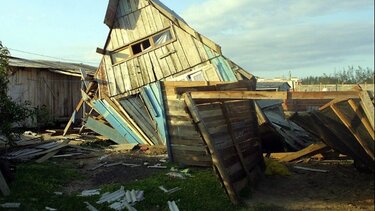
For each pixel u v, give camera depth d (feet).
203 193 27.86
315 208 25.46
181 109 36.86
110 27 54.03
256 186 30.83
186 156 37.47
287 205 26.14
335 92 22.44
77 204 25.58
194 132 36.45
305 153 38.86
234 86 33.81
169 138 38.37
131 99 53.11
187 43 51.06
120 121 53.72
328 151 39.24
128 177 33.88
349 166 36.65
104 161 41.57
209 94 25.45
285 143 46.06
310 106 36.50
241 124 32.63
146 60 52.65
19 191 28.09
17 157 40.29
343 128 26.91
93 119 56.70
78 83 81.25
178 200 26.35
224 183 26.22
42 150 44.06
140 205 25.63
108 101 53.98
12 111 33.06
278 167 34.76
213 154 25.73
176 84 36.73
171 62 51.55
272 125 43.91
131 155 44.86
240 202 26.20
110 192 28.45
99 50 53.78
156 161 40.55
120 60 54.03
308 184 31.40
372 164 29.35
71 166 38.93
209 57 49.88
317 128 31.01
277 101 50.26
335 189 29.76
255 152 34.37
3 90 32.60
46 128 72.74
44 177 32.73
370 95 22.41
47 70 75.56
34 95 72.84
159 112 50.29
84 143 53.83
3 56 32.63
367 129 23.50
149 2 52.47
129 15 53.47
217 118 28.58
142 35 53.01
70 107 79.25
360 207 25.54
